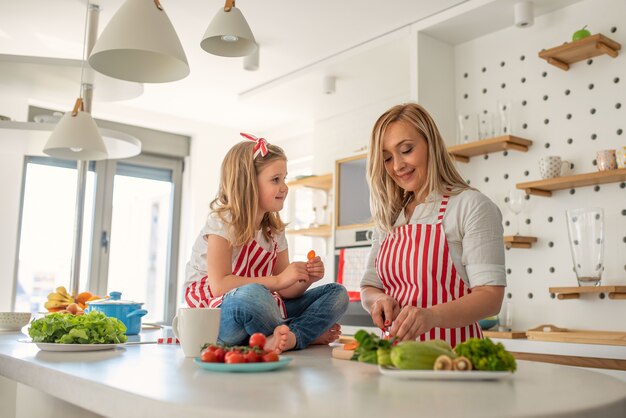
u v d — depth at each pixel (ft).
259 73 13.97
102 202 16.90
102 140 9.53
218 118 17.63
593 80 9.69
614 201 9.25
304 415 2.17
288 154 18.19
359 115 15.30
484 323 9.96
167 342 5.66
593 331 9.06
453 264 5.32
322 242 15.61
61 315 5.01
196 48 12.68
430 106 11.19
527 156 10.36
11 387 5.48
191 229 17.69
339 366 3.70
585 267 8.77
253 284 4.94
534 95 10.43
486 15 10.49
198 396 2.56
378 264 5.81
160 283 18.04
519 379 3.10
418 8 10.73
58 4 10.80
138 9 6.49
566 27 10.11
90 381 3.06
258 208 5.82
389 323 4.54
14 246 14.07
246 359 3.41
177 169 18.39
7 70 10.28
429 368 3.06
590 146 9.61
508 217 10.49
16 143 11.40
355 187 13.15
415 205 5.72
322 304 5.39
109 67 6.77
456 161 10.91
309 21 11.34
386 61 12.45
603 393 2.64
